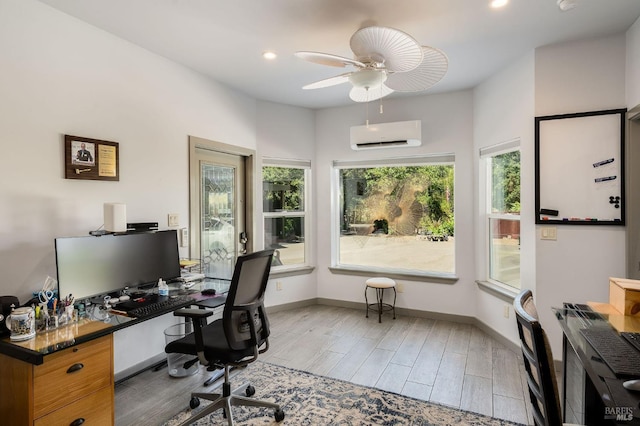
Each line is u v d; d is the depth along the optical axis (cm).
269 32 253
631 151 247
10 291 201
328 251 455
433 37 258
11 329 162
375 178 442
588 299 263
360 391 244
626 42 251
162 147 296
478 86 362
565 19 233
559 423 106
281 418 211
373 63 209
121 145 262
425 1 211
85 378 171
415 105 401
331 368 279
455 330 364
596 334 148
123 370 261
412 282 410
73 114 231
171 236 274
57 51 222
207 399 219
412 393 241
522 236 296
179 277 278
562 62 268
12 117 201
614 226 254
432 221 411
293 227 457
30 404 150
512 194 323
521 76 293
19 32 203
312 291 459
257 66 317
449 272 403
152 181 287
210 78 346
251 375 267
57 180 222
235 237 396
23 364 152
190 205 322
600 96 258
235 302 199
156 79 290
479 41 265
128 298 231
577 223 264
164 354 293
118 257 231
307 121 452
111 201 256
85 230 238
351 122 437
